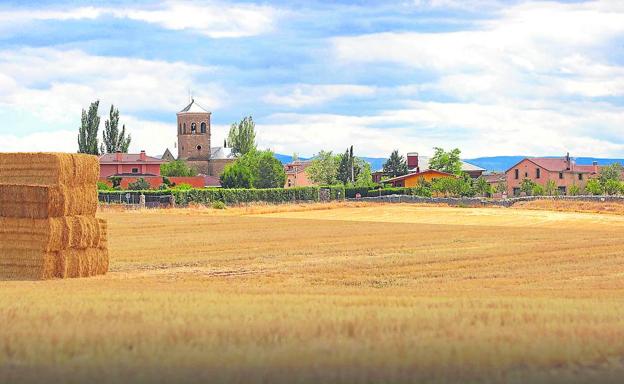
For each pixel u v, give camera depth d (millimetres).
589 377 19156
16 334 22828
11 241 46969
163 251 68188
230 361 19781
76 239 48438
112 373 18797
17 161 48344
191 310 27984
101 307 28734
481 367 19609
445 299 34094
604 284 47406
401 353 20656
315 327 24141
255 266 57500
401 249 70812
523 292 41281
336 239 81438
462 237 84625
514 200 161000
